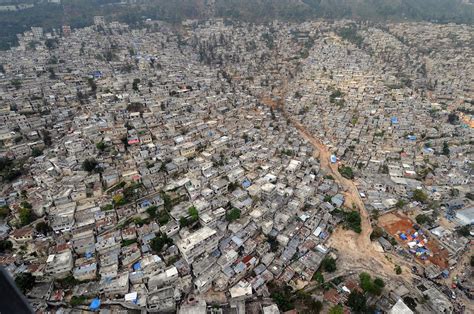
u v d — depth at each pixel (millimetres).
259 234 110875
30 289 83438
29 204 108812
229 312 84812
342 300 90500
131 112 178250
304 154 161125
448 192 137500
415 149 168750
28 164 134375
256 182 130625
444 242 112125
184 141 154500
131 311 82438
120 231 102750
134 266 92688
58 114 177625
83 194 115438
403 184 142250
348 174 149125
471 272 103500
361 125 192000
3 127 157125
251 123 186250
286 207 120875
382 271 101562
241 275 94750
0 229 99938
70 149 138500
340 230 117812
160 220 108688
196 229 107500
